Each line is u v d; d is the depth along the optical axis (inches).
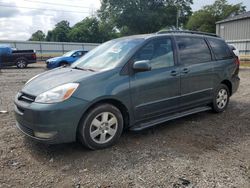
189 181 124.5
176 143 168.2
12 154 152.4
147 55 176.6
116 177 128.3
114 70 160.9
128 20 2274.9
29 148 160.1
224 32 1472.7
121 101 160.7
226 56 237.9
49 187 120.9
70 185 122.2
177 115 196.1
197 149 159.3
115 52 179.3
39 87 153.4
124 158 147.2
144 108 173.0
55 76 164.7
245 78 509.7
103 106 155.6
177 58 193.6
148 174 130.6
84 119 149.9
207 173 131.4
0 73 641.6
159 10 2345.0
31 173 132.6
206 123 207.3
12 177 128.9
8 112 239.9
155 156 149.6
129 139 174.1
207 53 219.8
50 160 145.3
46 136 142.0
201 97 212.1
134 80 166.1
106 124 158.6
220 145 165.8
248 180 125.7
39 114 139.8
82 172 132.9
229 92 244.1
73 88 145.3
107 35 2815.0
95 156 149.6
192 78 201.0
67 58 711.7
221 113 235.0
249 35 1337.4
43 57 1362.0
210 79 217.6
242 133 186.7
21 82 457.1
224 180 125.5
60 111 140.0
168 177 127.9
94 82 151.9
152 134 183.3
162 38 188.7
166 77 182.2
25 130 152.6
